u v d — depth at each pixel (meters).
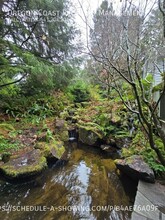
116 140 5.91
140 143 4.74
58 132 6.62
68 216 2.88
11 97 7.46
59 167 4.65
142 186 3.23
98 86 11.59
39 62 6.11
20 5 5.61
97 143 6.36
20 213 2.90
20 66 5.68
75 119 8.05
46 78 6.73
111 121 6.66
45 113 8.12
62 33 7.67
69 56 7.98
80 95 10.89
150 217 2.48
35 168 3.91
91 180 4.02
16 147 4.88
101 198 3.36
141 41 3.04
